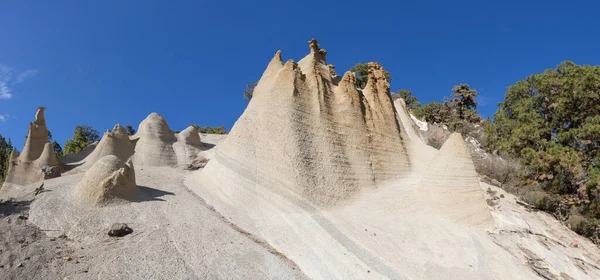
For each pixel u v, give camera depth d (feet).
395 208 50.14
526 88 131.54
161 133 87.97
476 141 135.54
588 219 66.13
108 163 49.52
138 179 60.75
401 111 86.58
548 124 118.83
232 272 34.68
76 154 88.07
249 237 42.52
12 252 34.65
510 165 89.76
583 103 112.98
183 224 43.11
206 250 37.83
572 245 54.19
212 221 44.91
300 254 39.22
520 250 45.96
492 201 61.67
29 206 45.01
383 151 62.13
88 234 39.78
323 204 49.01
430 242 42.93
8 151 135.03
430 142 115.85
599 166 94.32
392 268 37.73
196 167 76.64
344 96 62.28
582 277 44.37
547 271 42.73
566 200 78.74
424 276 37.40
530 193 72.38
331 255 38.88
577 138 104.01
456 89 177.37
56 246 37.09
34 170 73.77
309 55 72.79
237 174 52.65
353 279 35.70
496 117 130.62
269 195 48.80
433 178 52.60
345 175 53.57
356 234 43.09
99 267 33.50
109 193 46.62
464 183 51.34
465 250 41.93
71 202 46.14
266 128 55.31
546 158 85.51
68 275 32.24
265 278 34.50
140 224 42.50
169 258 35.47
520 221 55.06
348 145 57.52
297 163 50.88
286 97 56.90
